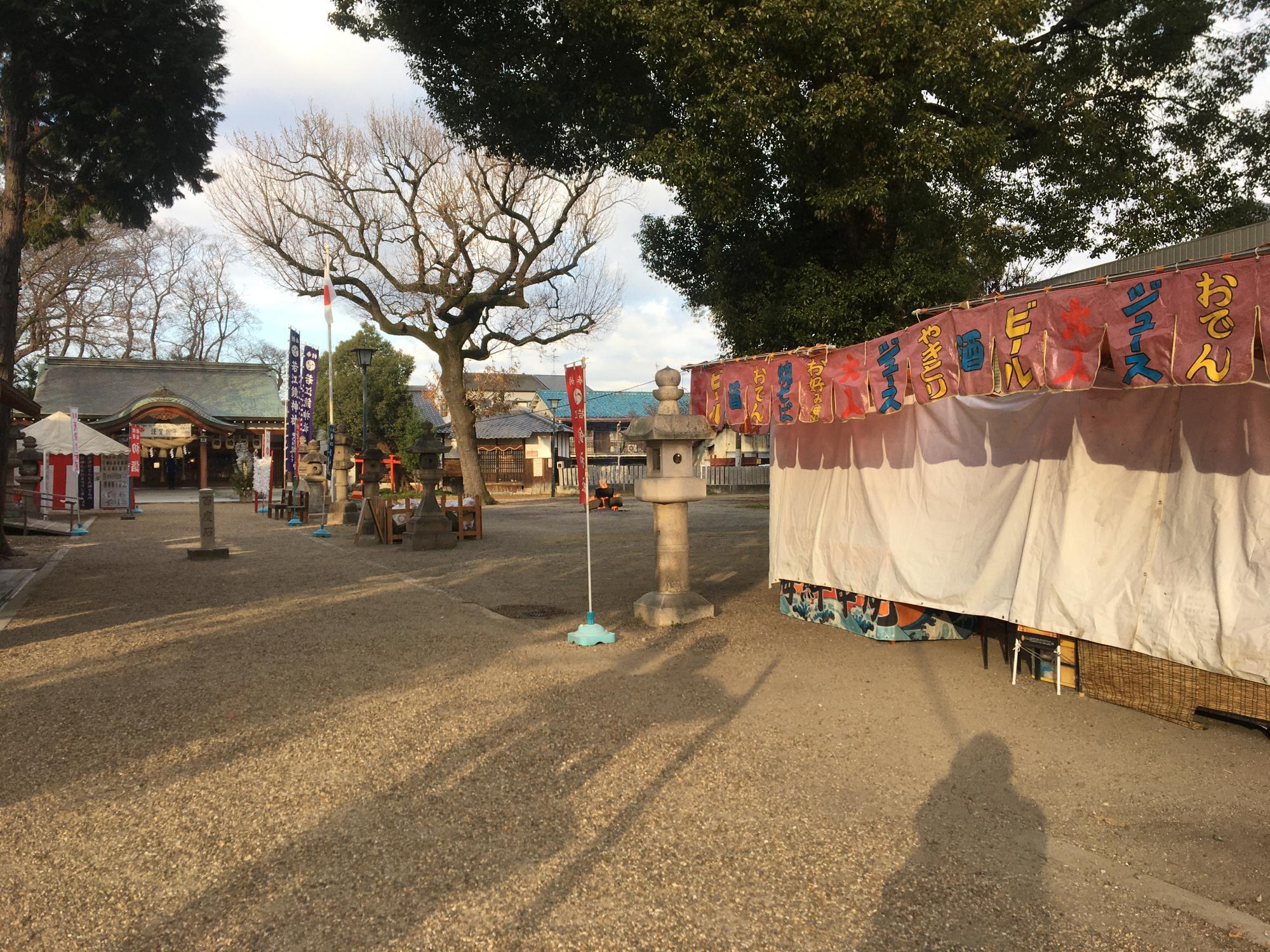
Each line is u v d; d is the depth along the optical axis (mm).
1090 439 5562
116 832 3695
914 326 5602
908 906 3082
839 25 7664
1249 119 10656
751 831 3691
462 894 3152
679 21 8094
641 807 3936
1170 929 2943
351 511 21797
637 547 15164
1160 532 5160
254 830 3713
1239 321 3674
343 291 25703
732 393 7629
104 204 14242
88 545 16188
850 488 7598
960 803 4000
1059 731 4984
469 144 12109
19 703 5613
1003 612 5973
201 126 13875
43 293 36219
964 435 6512
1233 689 4824
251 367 43625
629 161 10078
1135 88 10562
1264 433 4621
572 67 10414
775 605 8977
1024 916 3018
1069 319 4430
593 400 44938
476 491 28781
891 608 7203
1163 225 10484
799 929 2928
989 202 10617
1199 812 3867
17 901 3131
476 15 10742
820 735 4961
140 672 6426
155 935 2896
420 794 4094
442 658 6855
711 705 5551
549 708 5480
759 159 9195
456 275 25859
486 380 39500
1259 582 4586
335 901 3111
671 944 2834
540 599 9727
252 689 5957
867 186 8430
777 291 10227
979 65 8062
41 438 24984
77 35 12156
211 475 41156
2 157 14070
